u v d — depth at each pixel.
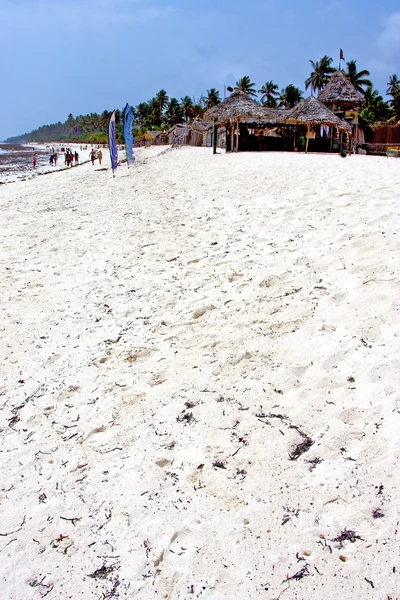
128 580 2.68
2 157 76.69
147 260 8.44
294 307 5.26
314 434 3.46
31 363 5.37
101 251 9.50
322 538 2.70
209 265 7.37
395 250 5.84
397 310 4.58
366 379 3.83
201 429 3.77
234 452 3.46
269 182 12.23
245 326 5.19
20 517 3.21
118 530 3.01
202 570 2.66
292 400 3.85
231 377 4.36
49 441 4.00
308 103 24.12
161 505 3.13
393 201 7.91
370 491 2.89
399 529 2.62
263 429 3.62
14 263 9.23
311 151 27.78
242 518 2.92
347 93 28.09
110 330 5.90
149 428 3.92
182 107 91.00
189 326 5.54
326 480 3.06
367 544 2.60
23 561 2.89
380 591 2.37
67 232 11.53
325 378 3.99
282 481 3.13
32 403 4.59
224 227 9.17
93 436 3.97
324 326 4.70
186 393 4.27
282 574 2.55
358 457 3.16
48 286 7.81
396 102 50.88
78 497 3.32
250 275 6.49
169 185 16.69
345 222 7.36
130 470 3.49
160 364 4.86
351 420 3.49
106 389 4.60
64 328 6.16
